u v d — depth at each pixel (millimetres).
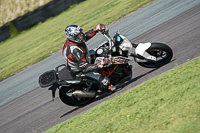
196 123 9250
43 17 93375
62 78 16359
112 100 15438
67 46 15156
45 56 42781
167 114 10719
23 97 26234
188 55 17500
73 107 18453
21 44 69312
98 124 12930
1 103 27641
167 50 16750
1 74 42844
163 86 13688
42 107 20891
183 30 24094
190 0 36656
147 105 12367
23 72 38625
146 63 17859
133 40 29281
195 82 12336
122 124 11695
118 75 16812
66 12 90375
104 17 52781
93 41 37719
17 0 116125
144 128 10516
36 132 16734
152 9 41875
